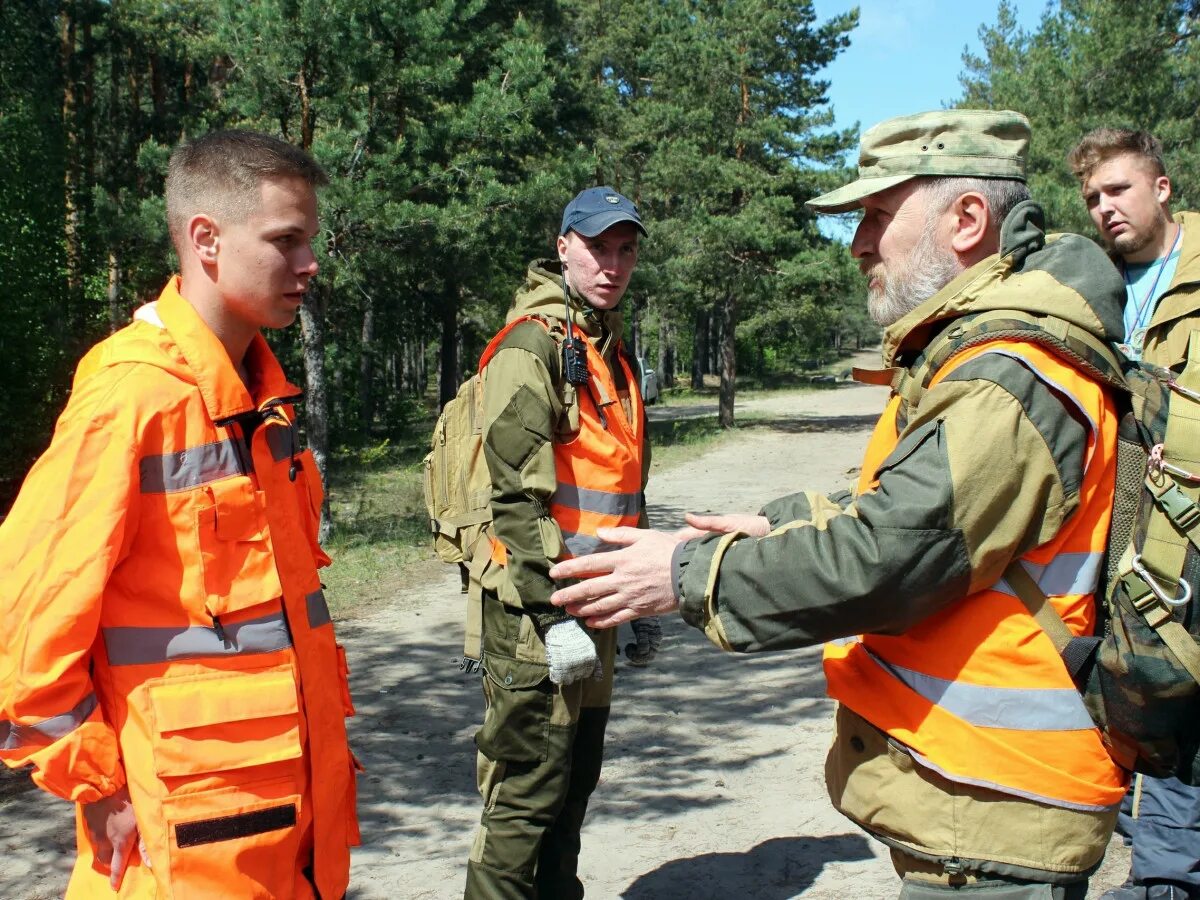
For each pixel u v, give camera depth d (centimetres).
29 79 1512
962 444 167
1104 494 179
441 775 458
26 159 1337
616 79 3228
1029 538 171
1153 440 179
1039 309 176
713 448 2038
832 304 2566
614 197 291
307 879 209
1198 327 314
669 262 2142
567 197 1264
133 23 1625
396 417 2431
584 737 302
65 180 1530
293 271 203
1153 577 173
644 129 2381
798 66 2381
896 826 184
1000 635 175
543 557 265
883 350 203
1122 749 178
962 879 178
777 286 2322
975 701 176
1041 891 173
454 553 308
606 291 292
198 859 187
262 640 198
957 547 167
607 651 298
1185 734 177
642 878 355
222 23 898
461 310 2280
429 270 1317
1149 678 170
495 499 273
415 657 643
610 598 191
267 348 220
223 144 199
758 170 2325
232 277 200
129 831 189
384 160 923
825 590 171
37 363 1313
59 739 180
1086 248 187
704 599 182
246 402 200
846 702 194
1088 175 360
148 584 190
